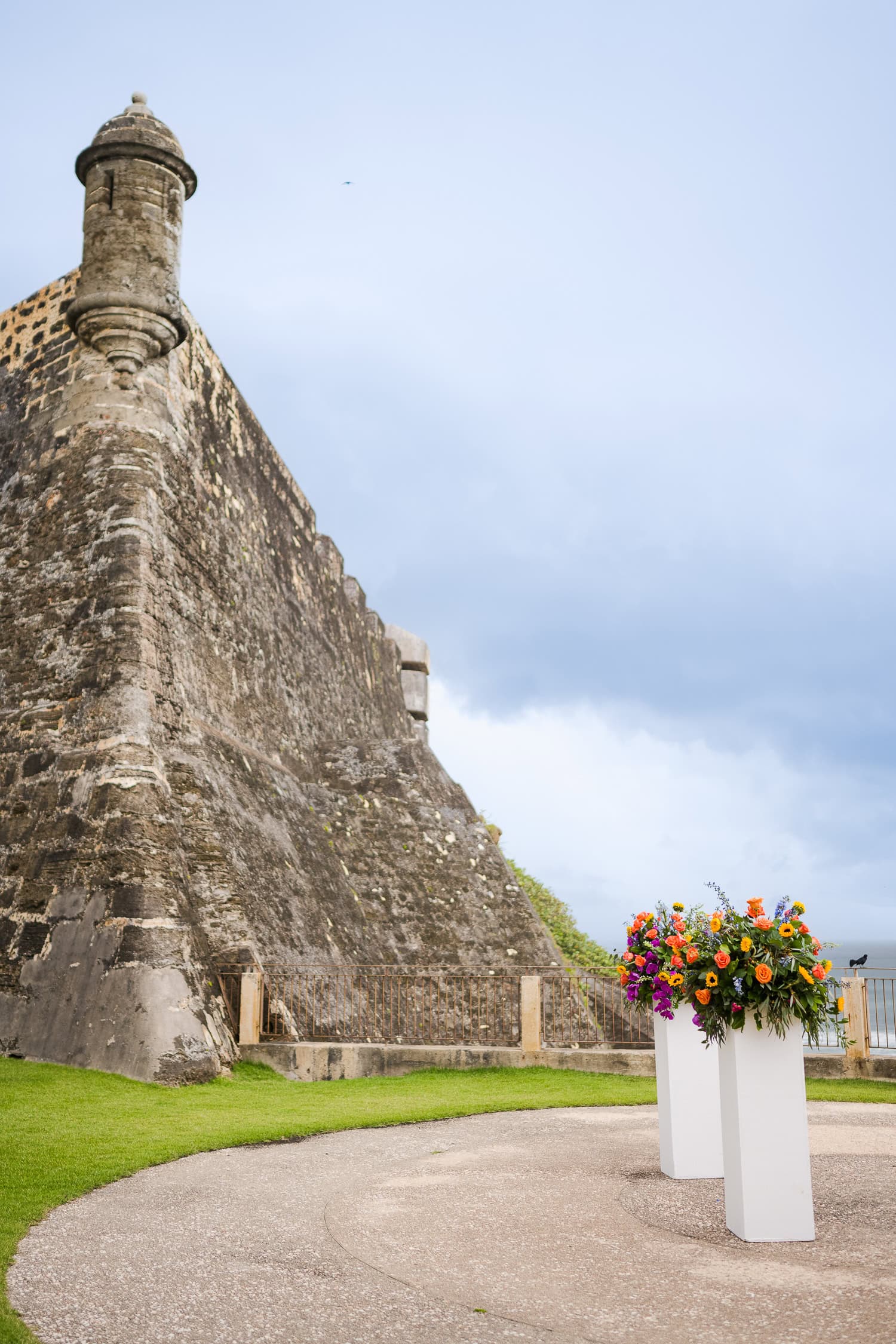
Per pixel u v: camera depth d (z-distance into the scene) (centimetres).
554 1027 1864
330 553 2844
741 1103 589
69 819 1423
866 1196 688
